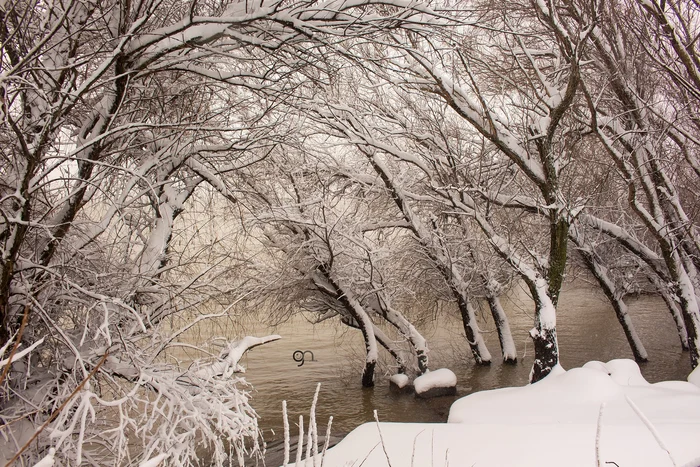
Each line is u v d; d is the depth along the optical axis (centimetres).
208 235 1176
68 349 689
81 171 735
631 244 1634
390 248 1991
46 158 573
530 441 582
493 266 2139
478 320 3170
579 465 523
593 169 1648
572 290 4059
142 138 940
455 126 1755
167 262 1030
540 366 1256
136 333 751
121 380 749
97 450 713
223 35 726
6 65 704
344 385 1945
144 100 867
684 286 1391
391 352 1998
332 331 3020
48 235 677
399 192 1759
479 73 1552
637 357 2083
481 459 554
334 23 769
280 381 2012
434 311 2453
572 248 2117
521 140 1460
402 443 612
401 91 1773
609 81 1305
